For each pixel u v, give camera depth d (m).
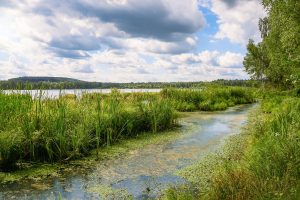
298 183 4.88
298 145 5.87
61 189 6.43
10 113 8.99
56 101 10.52
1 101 9.30
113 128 10.97
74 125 9.58
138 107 13.23
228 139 11.30
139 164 8.17
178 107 21.16
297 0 17.56
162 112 13.41
